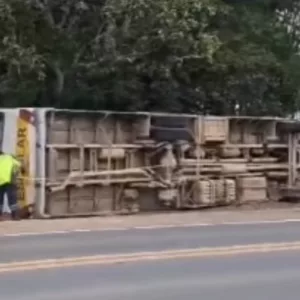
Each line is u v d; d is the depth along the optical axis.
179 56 27.20
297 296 9.80
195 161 23.84
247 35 32.38
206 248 13.51
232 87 31.31
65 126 21.52
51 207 21.19
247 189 25.14
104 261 11.98
